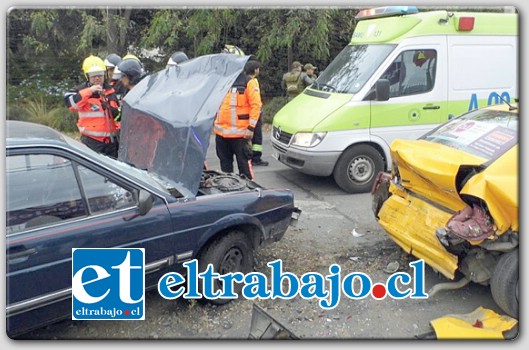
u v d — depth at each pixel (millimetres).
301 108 7043
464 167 3648
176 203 3688
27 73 12406
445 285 4098
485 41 7102
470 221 3564
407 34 6797
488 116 4500
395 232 4336
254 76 6578
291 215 4500
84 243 3248
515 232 3562
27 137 3256
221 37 12492
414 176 4086
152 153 4598
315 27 11672
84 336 3693
